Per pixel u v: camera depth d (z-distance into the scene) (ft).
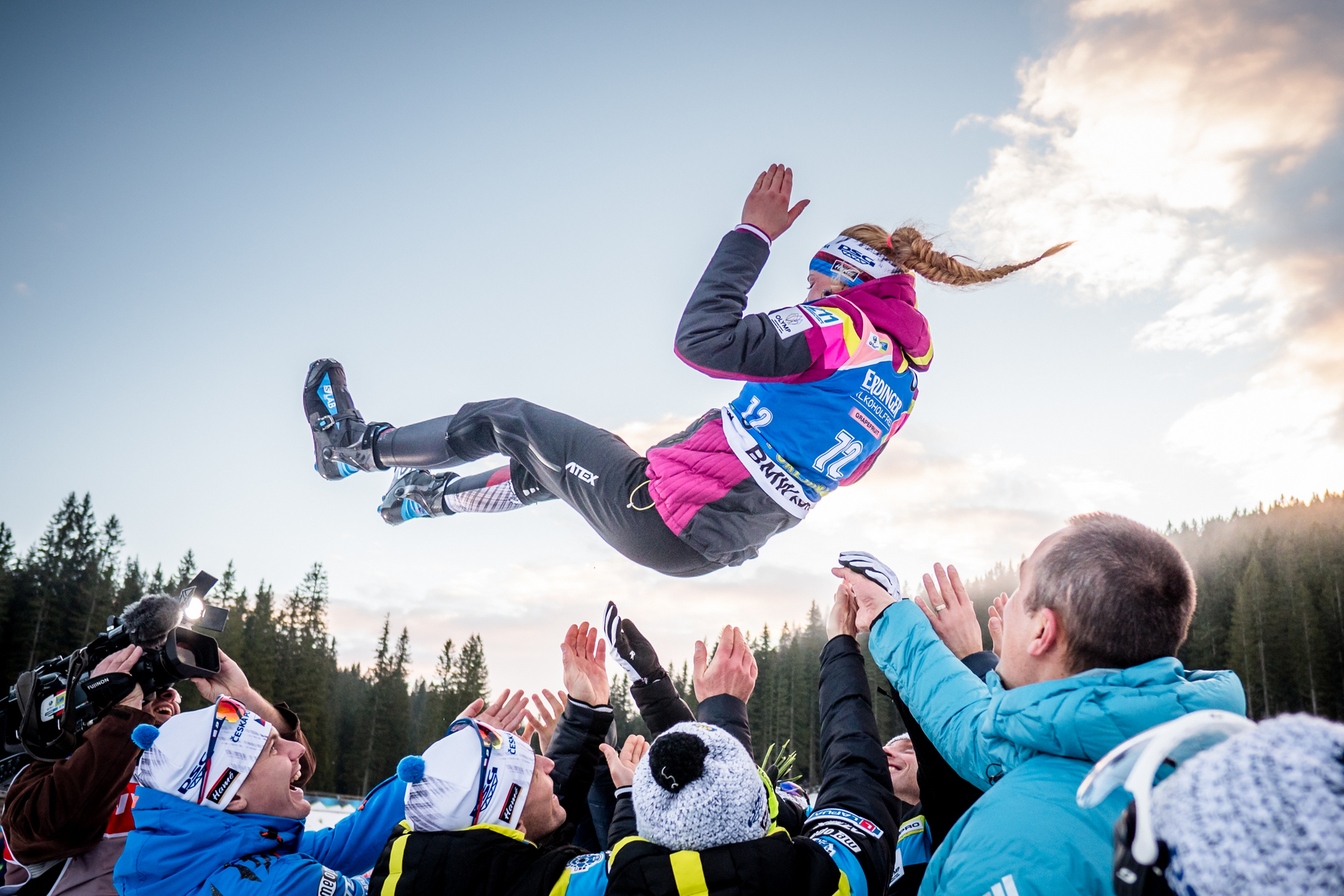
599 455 10.33
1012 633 5.73
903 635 6.94
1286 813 2.62
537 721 10.46
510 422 10.98
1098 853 4.50
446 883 6.83
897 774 9.52
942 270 9.67
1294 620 177.37
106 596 165.78
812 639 162.09
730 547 9.75
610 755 8.61
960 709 6.30
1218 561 208.44
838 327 9.21
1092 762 4.91
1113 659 5.15
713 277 9.24
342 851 9.29
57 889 9.32
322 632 177.06
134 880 7.64
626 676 9.00
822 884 5.79
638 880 5.78
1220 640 187.01
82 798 8.82
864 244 10.07
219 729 8.13
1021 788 4.92
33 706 9.29
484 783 7.20
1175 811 2.92
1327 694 170.71
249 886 7.61
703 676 8.60
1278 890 2.55
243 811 8.11
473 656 196.75
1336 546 192.75
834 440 9.50
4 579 156.35
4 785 9.87
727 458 9.62
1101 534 5.44
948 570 8.34
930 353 10.28
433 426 11.66
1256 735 2.93
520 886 6.88
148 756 8.07
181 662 9.51
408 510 14.10
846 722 7.19
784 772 9.86
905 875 7.96
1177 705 4.77
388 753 185.26
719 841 5.88
